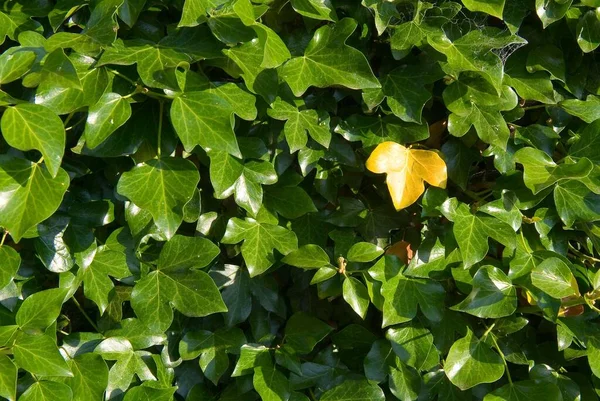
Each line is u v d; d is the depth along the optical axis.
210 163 1.02
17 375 1.02
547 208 1.10
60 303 1.02
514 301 1.06
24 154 1.02
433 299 1.08
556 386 1.08
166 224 1.00
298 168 1.11
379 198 1.14
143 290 1.05
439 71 1.07
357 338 1.13
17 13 1.03
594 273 1.11
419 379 1.10
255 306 1.13
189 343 1.10
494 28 1.07
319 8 1.05
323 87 1.05
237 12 0.99
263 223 1.08
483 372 1.08
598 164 1.08
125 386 1.07
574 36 1.09
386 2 1.05
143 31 1.05
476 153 1.11
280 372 1.10
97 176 1.07
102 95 0.99
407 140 1.08
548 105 1.12
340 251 1.10
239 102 1.03
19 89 1.03
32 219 0.97
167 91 1.00
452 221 1.07
